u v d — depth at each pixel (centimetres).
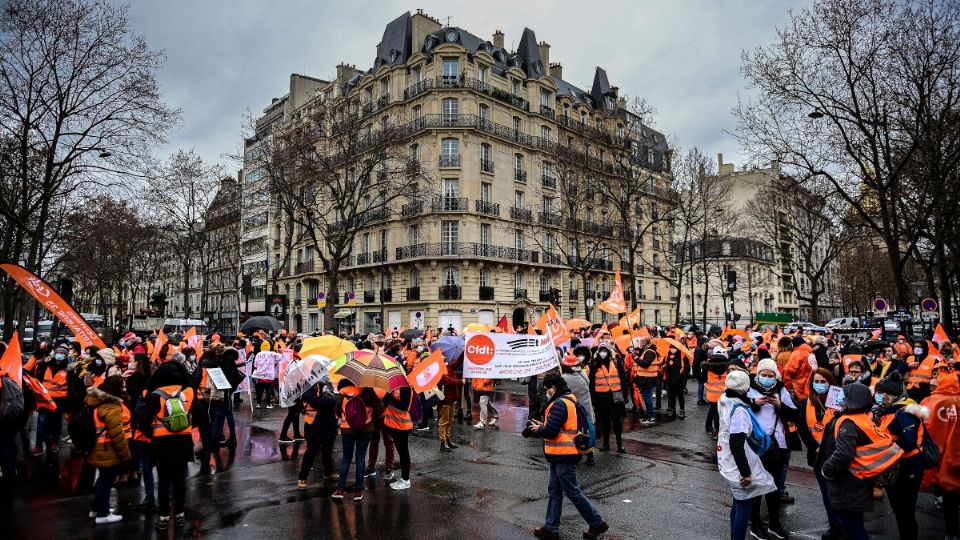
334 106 3167
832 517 565
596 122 4741
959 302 2819
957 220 2080
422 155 4069
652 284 5634
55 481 818
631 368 1412
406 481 773
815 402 684
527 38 4750
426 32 4403
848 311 7025
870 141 1981
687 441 1090
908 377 1082
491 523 638
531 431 611
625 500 722
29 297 2720
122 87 2130
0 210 2094
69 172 2134
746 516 521
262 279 5591
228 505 703
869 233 3031
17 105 2011
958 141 1975
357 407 715
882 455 466
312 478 834
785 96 2102
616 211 4653
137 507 693
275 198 3612
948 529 586
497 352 891
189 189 3650
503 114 4322
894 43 1911
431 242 3975
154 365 1049
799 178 2470
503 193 4225
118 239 3962
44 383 991
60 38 2016
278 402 1608
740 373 535
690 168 3684
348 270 4447
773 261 7281
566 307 4609
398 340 1159
